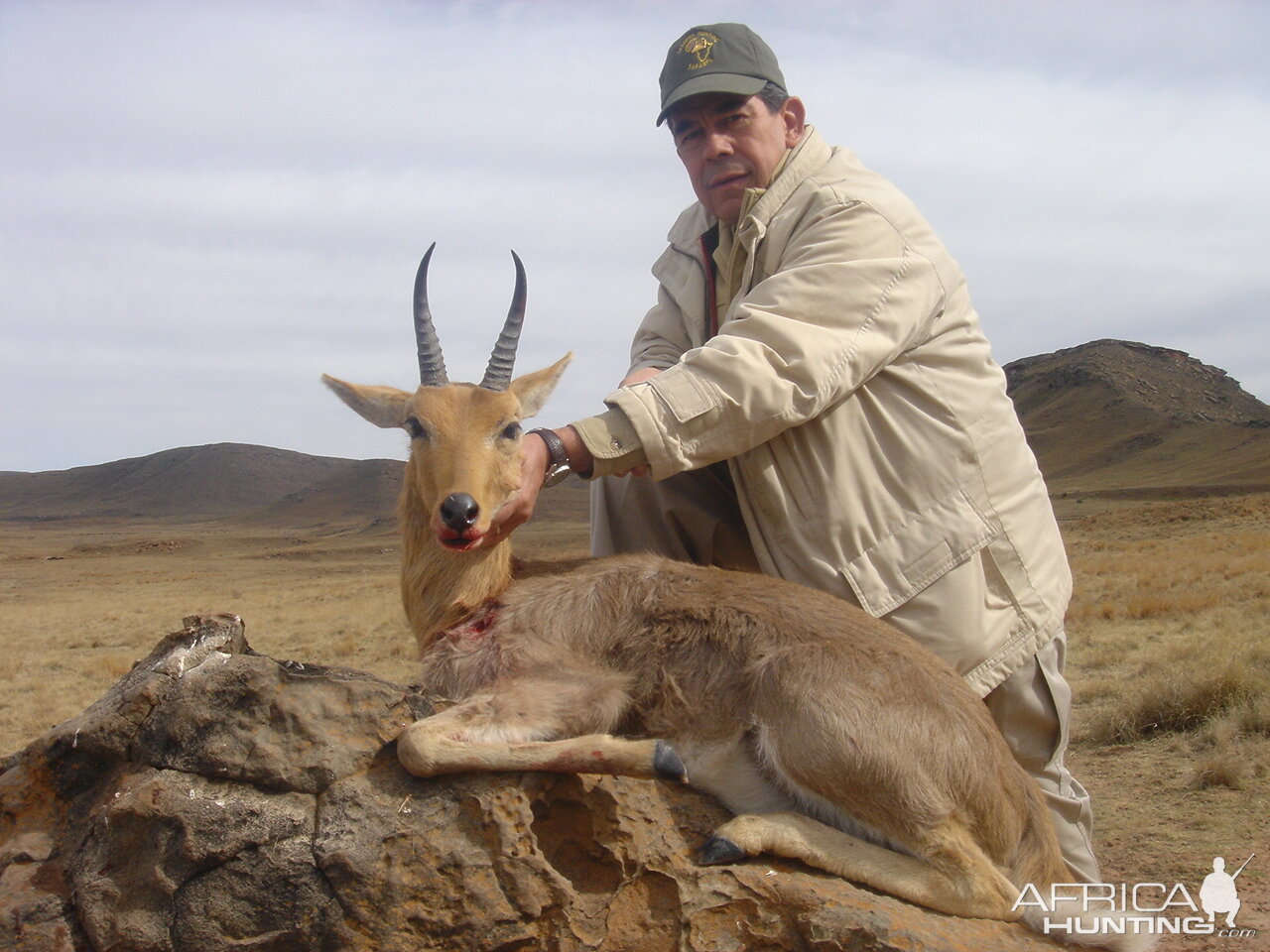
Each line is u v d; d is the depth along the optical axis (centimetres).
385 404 191
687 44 200
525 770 147
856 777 152
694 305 214
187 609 1420
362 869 139
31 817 147
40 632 1178
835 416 182
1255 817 276
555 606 172
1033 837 166
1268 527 1706
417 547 184
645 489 210
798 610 165
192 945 136
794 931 144
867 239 183
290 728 146
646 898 148
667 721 164
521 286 190
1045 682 190
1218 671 396
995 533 185
